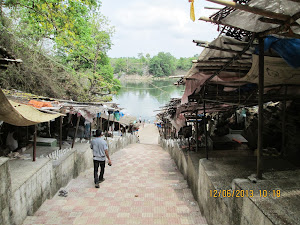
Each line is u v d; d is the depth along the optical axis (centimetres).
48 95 1105
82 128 1086
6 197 330
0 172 314
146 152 1419
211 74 446
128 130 2453
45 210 454
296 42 289
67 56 1562
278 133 766
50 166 523
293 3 211
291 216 209
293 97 569
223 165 459
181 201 521
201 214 448
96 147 631
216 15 258
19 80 920
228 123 1138
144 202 513
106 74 1817
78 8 941
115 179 718
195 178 533
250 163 479
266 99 579
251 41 303
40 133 896
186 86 538
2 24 876
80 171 767
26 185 403
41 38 1070
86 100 1462
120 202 511
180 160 859
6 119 400
